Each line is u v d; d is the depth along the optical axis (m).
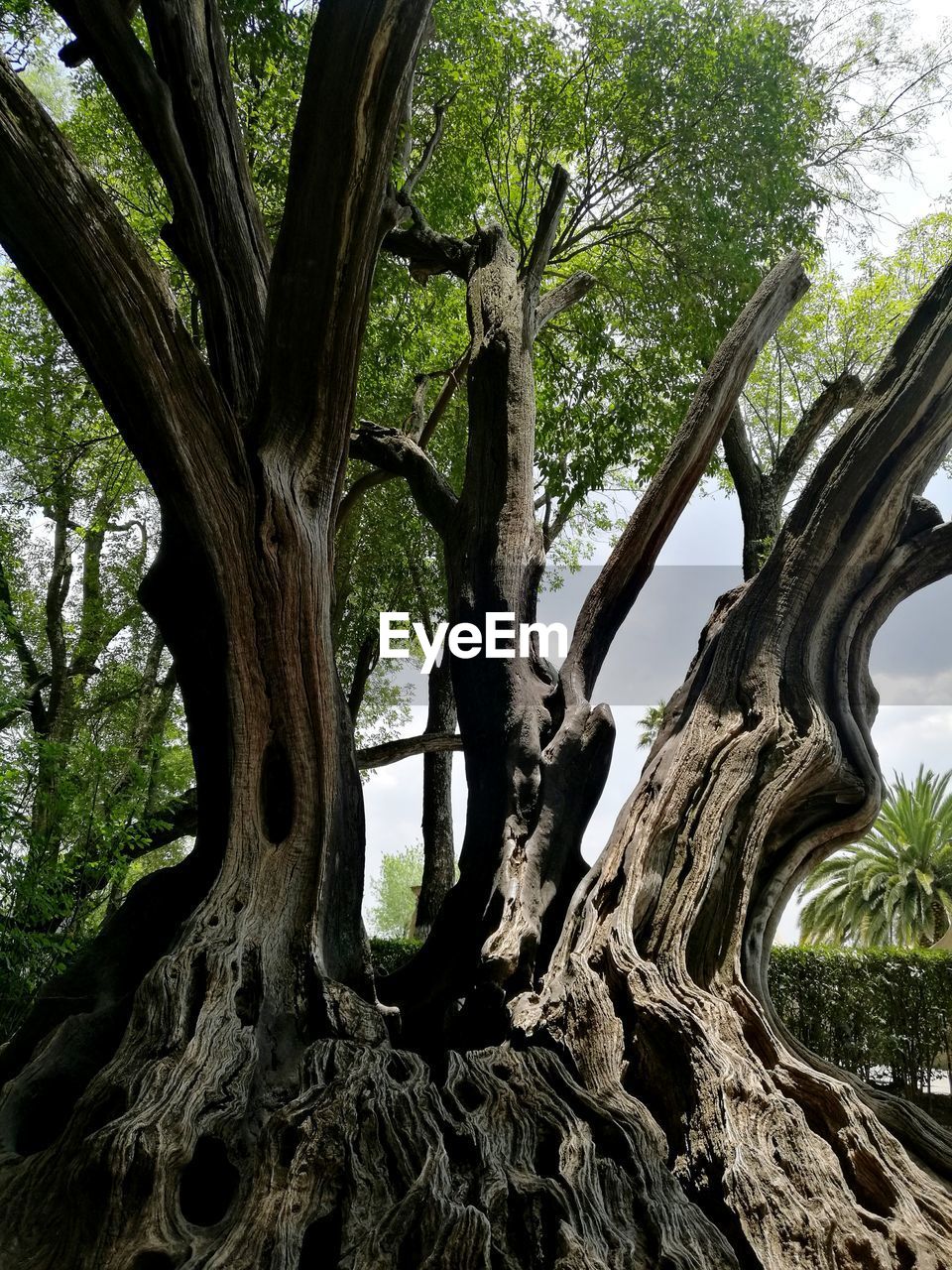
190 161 5.60
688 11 11.66
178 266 12.39
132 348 4.16
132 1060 3.33
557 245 12.66
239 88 10.25
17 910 7.32
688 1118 3.53
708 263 11.55
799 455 11.09
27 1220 2.83
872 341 17.72
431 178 12.28
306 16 9.23
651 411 12.73
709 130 11.45
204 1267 2.47
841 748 5.22
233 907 4.07
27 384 14.68
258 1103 3.31
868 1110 3.68
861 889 28.16
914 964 13.72
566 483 14.24
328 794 4.54
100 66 5.33
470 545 6.71
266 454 4.81
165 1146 2.86
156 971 3.61
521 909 4.94
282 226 4.62
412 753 12.70
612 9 11.71
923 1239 3.07
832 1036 13.39
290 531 4.69
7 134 3.76
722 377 6.14
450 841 15.95
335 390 4.94
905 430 5.38
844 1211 3.14
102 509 16.72
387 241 8.52
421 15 4.29
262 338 5.61
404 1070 3.60
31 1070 3.59
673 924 4.48
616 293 12.89
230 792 4.39
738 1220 3.03
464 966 5.26
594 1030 3.97
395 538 15.65
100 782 9.56
